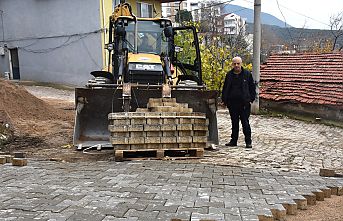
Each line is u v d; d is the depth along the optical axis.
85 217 4.16
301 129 12.59
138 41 9.93
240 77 8.71
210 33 26.56
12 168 6.50
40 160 7.29
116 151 7.10
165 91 8.11
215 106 8.55
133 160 7.20
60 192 5.06
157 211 4.37
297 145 9.52
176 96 8.57
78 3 22.33
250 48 29.14
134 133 7.13
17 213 4.27
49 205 4.54
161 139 7.24
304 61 17.88
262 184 5.65
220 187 5.44
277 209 4.48
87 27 22.12
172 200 4.78
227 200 4.82
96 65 22.00
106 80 9.66
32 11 24.53
